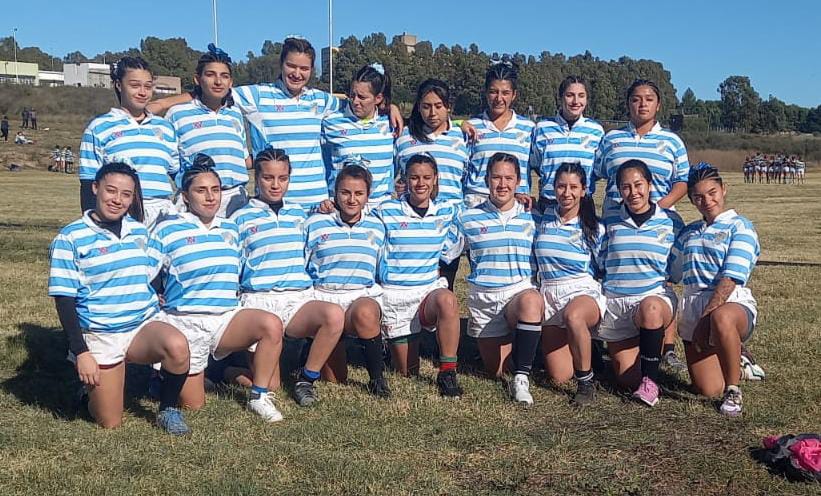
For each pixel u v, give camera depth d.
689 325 5.04
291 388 5.16
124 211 4.22
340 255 5.07
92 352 4.24
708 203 4.99
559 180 5.17
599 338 5.28
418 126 5.80
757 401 4.88
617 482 3.79
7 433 4.20
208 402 4.80
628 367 5.21
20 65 79.69
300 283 5.03
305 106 5.65
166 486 3.65
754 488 3.75
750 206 21.70
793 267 9.95
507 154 5.28
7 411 4.61
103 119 5.04
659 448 4.19
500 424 4.51
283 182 4.97
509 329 5.39
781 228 15.64
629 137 5.75
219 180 4.66
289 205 5.12
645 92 5.65
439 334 5.06
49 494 3.56
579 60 80.81
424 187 5.26
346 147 5.67
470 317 5.47
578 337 4.86
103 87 66.69
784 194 27.22
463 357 5.97
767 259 10.88
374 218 5.25
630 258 5.09
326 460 3.94
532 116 8.11
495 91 5.81
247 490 3.59
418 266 5.31
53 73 83.81
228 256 4.67
